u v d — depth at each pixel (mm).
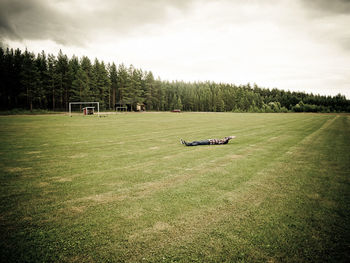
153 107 94125
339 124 23203
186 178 5023
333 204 3600
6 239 2611
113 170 5707
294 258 2273
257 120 31000
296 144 10016
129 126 20141
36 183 4668
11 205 3562
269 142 10672
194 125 21562
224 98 101562
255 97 112062
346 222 3008
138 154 7812
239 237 2650
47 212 3328
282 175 5234
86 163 6469
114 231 2799
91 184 4613
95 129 17172
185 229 2838
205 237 2656
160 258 2281
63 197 3912
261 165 6211
